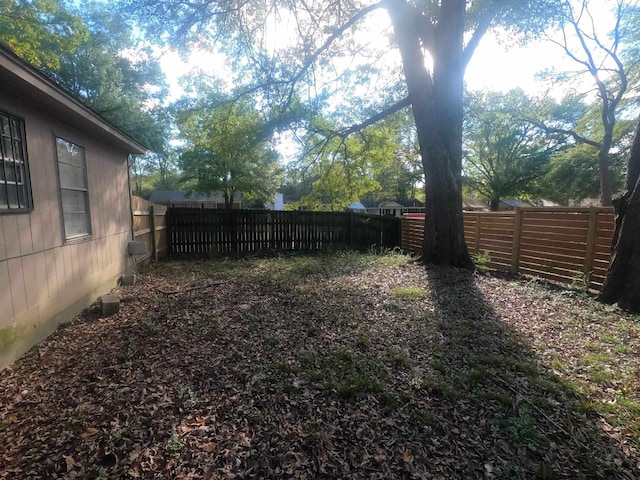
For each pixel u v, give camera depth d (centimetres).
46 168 404
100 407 244
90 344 361
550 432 222
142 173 4628
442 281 655
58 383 281
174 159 2942
